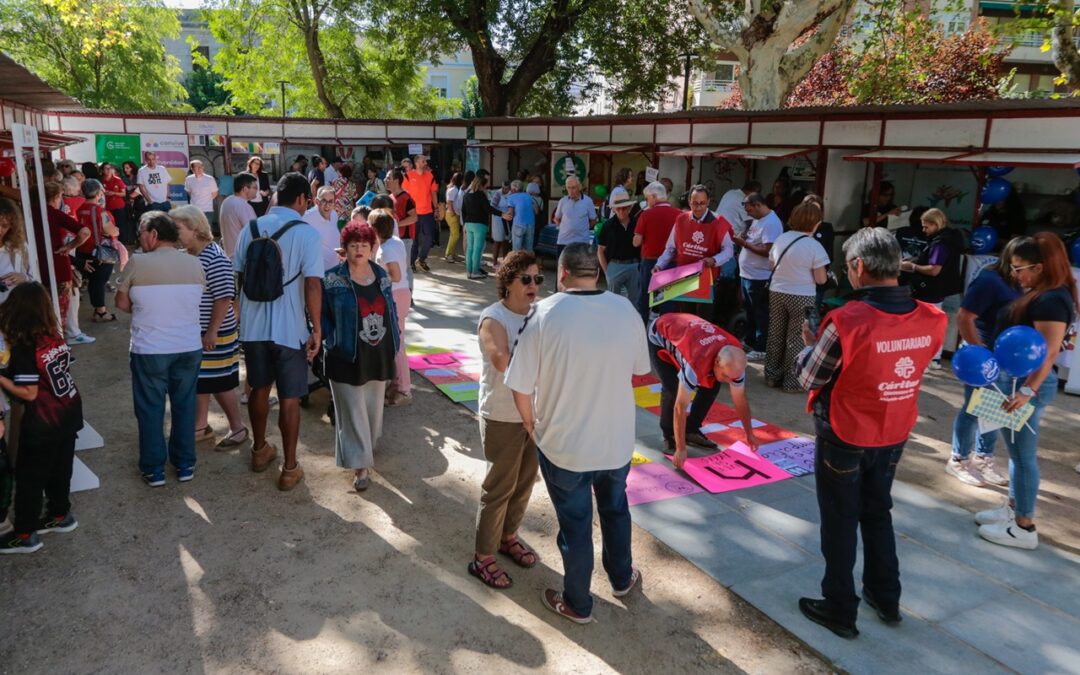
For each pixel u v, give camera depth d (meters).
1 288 4.77
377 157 19.22
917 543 4.32
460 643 3.36
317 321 4.57
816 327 6.67
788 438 5.82
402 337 6.18
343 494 4.74
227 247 7.12
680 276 6.54
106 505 4.50
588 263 3.25
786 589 3.82
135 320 4.50
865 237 3.24
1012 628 3.55
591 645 3.38
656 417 6.23
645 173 12.06
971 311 4.61
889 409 3.22
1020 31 13.34
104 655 3.21
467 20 20.25
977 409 4.13
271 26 24.62
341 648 3.30
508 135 16.39
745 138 10.95
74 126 15.52
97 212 8.38
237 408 5.35
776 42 14.22
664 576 3.93
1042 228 9.73
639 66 21.81
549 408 3.26
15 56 26.27
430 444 5.56
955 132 8.35
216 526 4.30
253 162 12.08
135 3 27.45
